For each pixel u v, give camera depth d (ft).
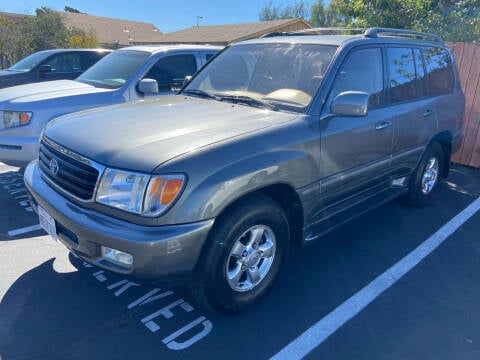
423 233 14.40
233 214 8.72
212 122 9.75
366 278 11.51
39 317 9.48
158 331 9.16
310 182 10.24
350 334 9.25
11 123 16.92
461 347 8.95
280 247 10.15
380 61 12.82
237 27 93.15
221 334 9.13
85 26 122.52
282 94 11.21
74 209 8.61
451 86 17.10
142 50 20.84
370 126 11.96
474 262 12.55
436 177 17.06
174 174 7.83
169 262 7.91
